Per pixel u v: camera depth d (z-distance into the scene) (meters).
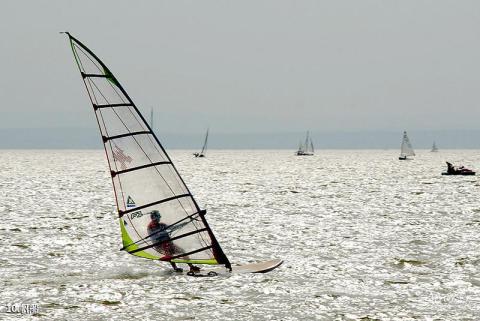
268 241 154.25
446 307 92.38
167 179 104.88
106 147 101.38
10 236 159.50
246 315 87.81
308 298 96.69
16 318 85.06
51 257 130.00
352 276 112.50
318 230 174.25
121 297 96.00
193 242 107.00
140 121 103.56
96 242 150.50
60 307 90.38
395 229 176.38
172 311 89.12
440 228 178.00
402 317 87.31
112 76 101.56
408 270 118.19
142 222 104.25
